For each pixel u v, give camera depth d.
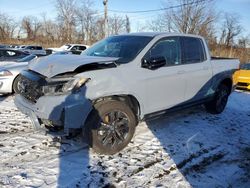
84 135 4.29
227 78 6.88
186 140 5.25
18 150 4.43
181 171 4.15
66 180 3.71
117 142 4.47
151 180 3.86
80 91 4.01
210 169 4.30
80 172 3.91
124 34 5.67
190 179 3.97
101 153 4.39
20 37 58.75
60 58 4.54
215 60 6.50
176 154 4.65
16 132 5.17
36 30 57.94
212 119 6.62
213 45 35.88
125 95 4.55
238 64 7.38
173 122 6.16
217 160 4.61
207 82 6.20
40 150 4.47
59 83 4.02
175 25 35.25
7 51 11.20
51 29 56.28
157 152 4.66
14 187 3.49
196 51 6.01
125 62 4.63
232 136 5.70
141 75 4.67
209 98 6.46
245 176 4.21
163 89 5.08
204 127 6.02
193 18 34.44
